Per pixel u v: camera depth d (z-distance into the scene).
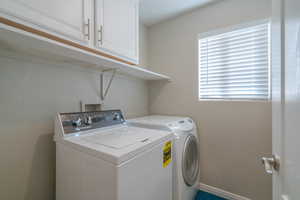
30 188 1.10
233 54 1.75
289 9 0.50
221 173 1.81
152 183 0.94
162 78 2.17
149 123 1.49
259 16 1.56
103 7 1.13
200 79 2.00
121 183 0.71
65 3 0.90
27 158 1.08
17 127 1.04
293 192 0.46
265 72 1.56
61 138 1.01
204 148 1.93
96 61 1.22
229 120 1.76
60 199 1.02
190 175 1.55
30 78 1.10
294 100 0.45
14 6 0.69
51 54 1.04
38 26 0.78
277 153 0.65
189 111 2.06
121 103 1.93
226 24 1.75
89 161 0.81
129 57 1.40
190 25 2.03
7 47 0.90
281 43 0.58
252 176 1.62
